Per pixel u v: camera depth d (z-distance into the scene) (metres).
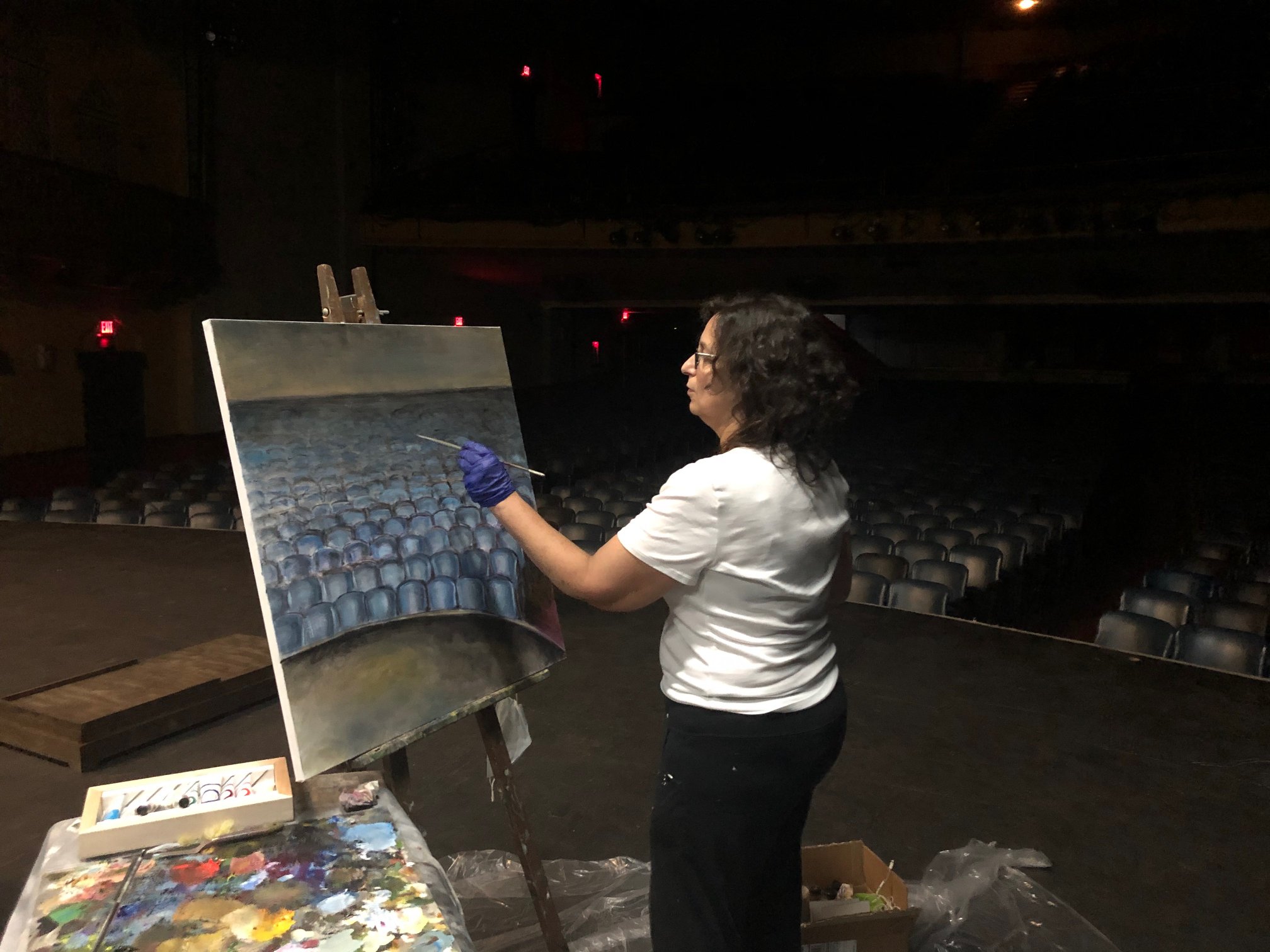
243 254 13.98
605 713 3.55
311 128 14.88
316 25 14.72
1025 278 14.04
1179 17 16.09
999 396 18.58
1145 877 2.43
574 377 19.42
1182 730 3.38
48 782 2.97
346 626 1.47
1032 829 2.68
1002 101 17.02
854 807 2.80
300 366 1.54
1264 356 18.55
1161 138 14.66
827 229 13.47
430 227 15.13
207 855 1.40
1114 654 4.23
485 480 1.40
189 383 13.55
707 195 14.67
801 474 1.30
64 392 11.90
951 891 2.29
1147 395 17.81
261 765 1.61
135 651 4.23
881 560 5.66
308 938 1.21
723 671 1.31
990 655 4.20
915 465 11.67
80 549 6.25
